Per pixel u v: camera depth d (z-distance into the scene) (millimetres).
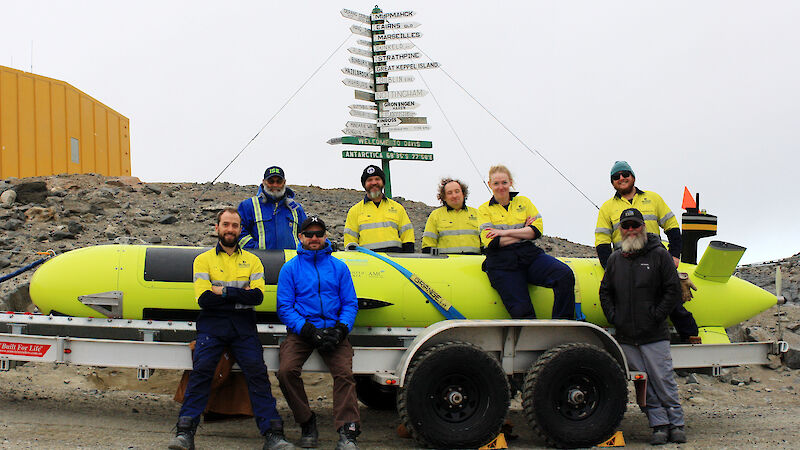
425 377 5473
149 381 7789
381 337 6266
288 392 5387
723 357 6523
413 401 5445
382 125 16906
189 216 13195
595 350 5812
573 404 5789
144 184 15953
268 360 5703
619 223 6137
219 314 5359
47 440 5184
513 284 6289
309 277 5508
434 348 5527
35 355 5680
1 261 9938
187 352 5613
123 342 5617
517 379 6105
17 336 5703
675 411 6039
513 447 5836
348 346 5551
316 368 5707
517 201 6527
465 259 6609
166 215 12945
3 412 5965
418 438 5480
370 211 7031
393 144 17203
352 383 5398
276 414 5359
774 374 9125
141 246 6125
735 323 6992
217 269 5410
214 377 5625
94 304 5852
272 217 6539
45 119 15953
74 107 17016
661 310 6020
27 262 10148
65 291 5887
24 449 4891
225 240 5395
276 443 5238
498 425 5602
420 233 14273
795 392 8555
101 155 18391
